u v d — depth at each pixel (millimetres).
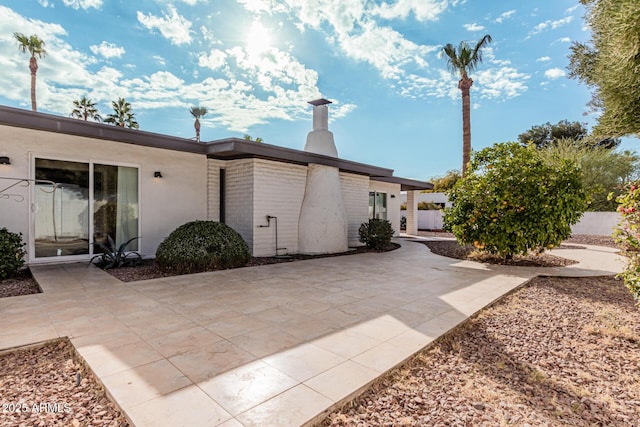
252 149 7844
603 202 17328
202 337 3301
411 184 15625
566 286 5926
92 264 6863
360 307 4375
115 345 3082
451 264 7875
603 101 5047
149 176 7898
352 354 2955
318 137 10758
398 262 8133
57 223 6750
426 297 4902
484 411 2270
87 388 2453
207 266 6727
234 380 2484
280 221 9055
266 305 4414
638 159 17359
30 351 3047
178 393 2299
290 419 2031
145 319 3801
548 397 2465
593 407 2348
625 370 2908
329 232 9641
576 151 18453
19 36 19781
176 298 4695
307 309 4262
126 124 24828
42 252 6602
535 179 7301
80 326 3549
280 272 6707
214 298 4719
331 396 2287
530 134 26812
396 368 2771
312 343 3188
